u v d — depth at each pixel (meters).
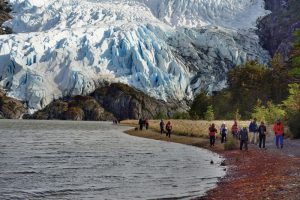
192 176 22.08
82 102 192.00
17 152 35.12
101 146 42.56
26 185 19.33
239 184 18.69
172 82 198.62
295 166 22.28
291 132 44.16
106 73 198.38
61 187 18.88
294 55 70.75
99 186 19.16
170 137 55.22
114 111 194.25
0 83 191.12
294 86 59.53
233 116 109.88
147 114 190.25
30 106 187.62
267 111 70.44
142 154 34.50
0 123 121.62
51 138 54.88
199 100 116.75
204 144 43.53
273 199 14.33
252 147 36.81
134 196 16.83
